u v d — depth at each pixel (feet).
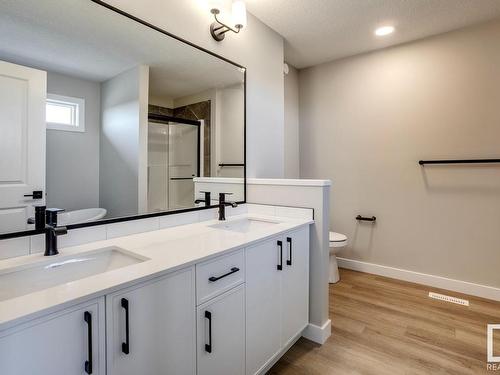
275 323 5.01
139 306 2.91
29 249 3.57
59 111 3.99
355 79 10.02
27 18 3.67
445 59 8.38
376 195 9.76
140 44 4.87
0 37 3.47
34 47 3.74
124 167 4.74
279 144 8.22
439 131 8.56
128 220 4.69
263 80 7.63
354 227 10.25
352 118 10.14
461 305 7.55
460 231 8.36
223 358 3.92
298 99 11.36
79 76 4.19
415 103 8.93
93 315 2.57
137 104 4.90
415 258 9.11
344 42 8.91
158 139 5.25
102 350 2.64
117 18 4.55
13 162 3.55
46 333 2.30
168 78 5.35
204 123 6.06
